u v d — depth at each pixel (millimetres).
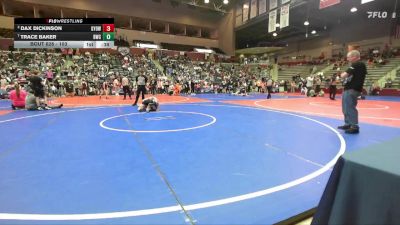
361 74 5906
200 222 2299
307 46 40000
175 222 2297
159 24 37500
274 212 2469
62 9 30547
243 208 2539
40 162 3918
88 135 5789
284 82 29562
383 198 1292
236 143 5043
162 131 6188
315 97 19469
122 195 2799
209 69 32062
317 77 24328
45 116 8812
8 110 10656
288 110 10648
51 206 2566
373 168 1338
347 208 1424
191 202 2645
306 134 5906
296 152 4438
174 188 2969
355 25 32594
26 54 23859
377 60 26859
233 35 37312
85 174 3416
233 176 3334
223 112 9875
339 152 4449
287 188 2988
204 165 3750
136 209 2506
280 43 40688
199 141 5195
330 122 7598
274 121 7727
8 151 4520
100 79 23125
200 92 24953
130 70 26203
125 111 10125
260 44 41000
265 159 4039
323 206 1545
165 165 3750
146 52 31953
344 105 6172
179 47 37031
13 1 27703
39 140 5332
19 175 3389
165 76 27297
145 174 3400
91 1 31094
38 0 28422
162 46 35781
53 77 21141
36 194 2834
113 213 2434
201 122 7496
